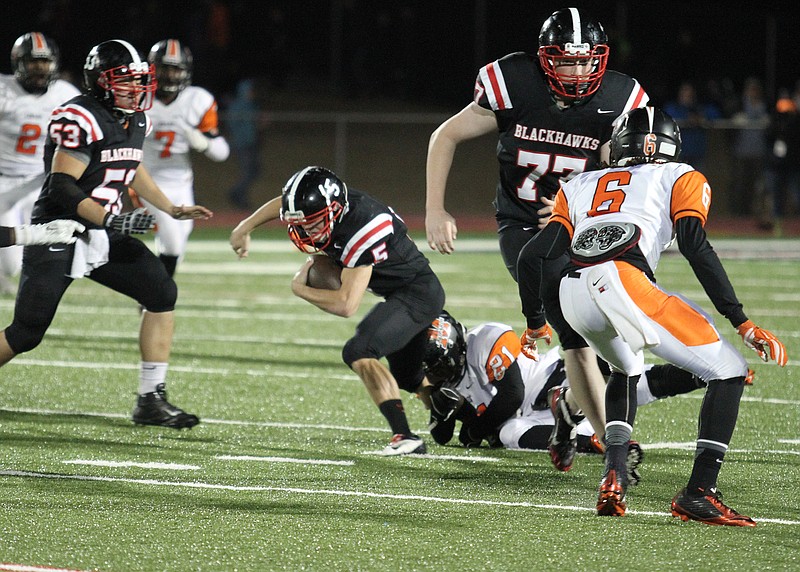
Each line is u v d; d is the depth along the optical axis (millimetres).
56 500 11797
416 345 14516
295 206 13336
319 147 63844
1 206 21938
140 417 15781
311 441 15016
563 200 11945
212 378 19406
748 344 10898
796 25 62375
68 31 58062
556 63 13422
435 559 9969
